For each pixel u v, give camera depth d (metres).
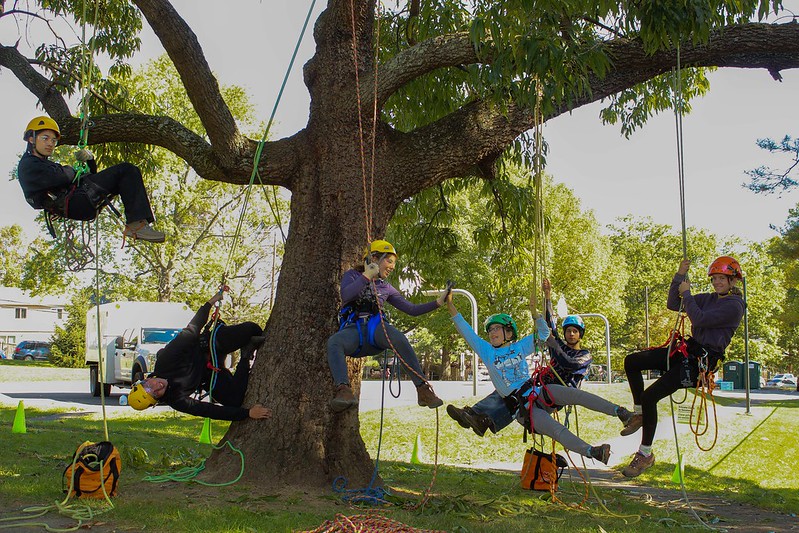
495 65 7.52
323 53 8.34
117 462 6.85
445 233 12.15
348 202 8.09
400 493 7.86
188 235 34.81
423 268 12.48
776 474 11.36
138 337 22.28
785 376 68.56
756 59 8.57
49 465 8.66
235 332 7.70
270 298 30.53
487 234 12.04
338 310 7.88
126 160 11.27
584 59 7.41
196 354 7.45
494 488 8.82
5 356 69.94
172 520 5.93
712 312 6.51
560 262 41.16
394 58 8.29
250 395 7.79
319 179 8.18
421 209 12.14
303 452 7.57
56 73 11.59
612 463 12.74
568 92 8.31
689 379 6.67
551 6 7.31
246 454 7.57
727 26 8.49
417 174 8.45
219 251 33.78
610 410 6.84
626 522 6.86
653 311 61.06
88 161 6.59
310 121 8.38
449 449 13.45
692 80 11.86
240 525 5.78
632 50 8.56
